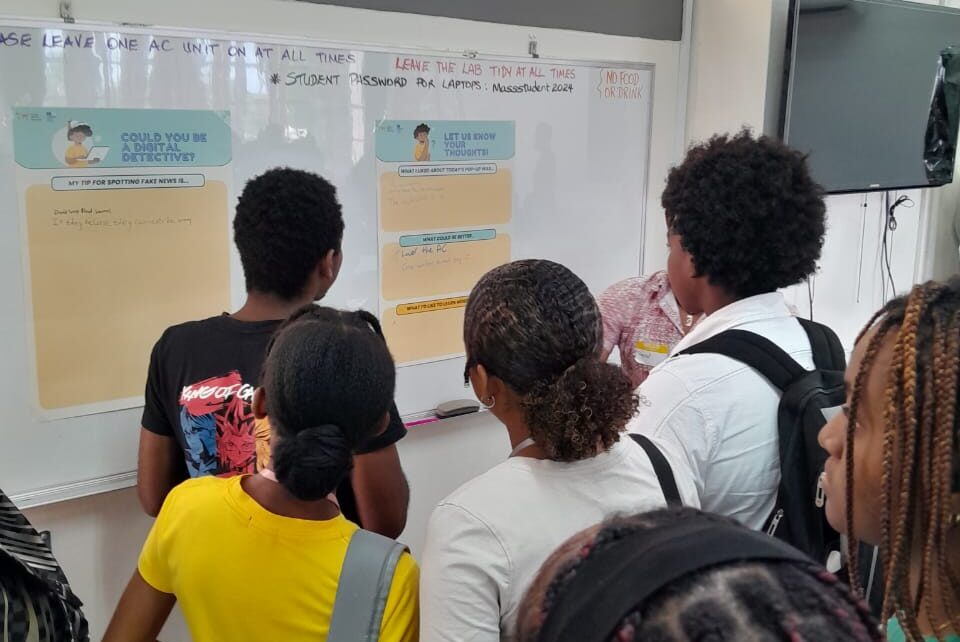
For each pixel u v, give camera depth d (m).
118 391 1.70
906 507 0.60
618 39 2.38
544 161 2.29
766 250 1.15
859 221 3.30
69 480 1.67
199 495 1.01
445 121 2.08
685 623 0.33
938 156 3.24
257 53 1.76
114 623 1.02
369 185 1.98
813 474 1.07
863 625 0.35
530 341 0.90
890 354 0.65
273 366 0.96
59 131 1.55
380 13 1.93
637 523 0.41
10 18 1.47
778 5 2.69
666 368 1.18
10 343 1.56
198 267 1.76
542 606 0.40
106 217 1.63
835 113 2.80
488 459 2.42
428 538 0.91
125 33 1.59
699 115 2.59
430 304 2.15
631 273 2.58
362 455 1.24
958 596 0.59
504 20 2.14
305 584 0.94
